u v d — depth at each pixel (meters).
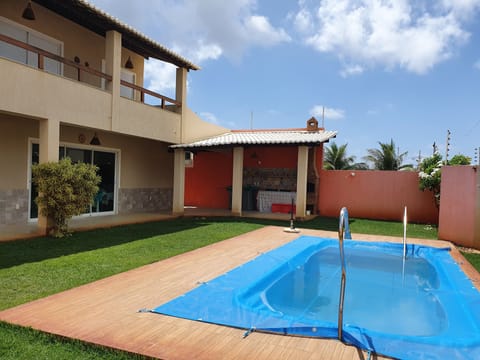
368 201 15.68
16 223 10.02
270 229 11.12
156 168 15.59
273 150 16.86
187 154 18.61
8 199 9.79
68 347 3.34
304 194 13.48
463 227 9.55
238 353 3.20
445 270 6.61
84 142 12.13
